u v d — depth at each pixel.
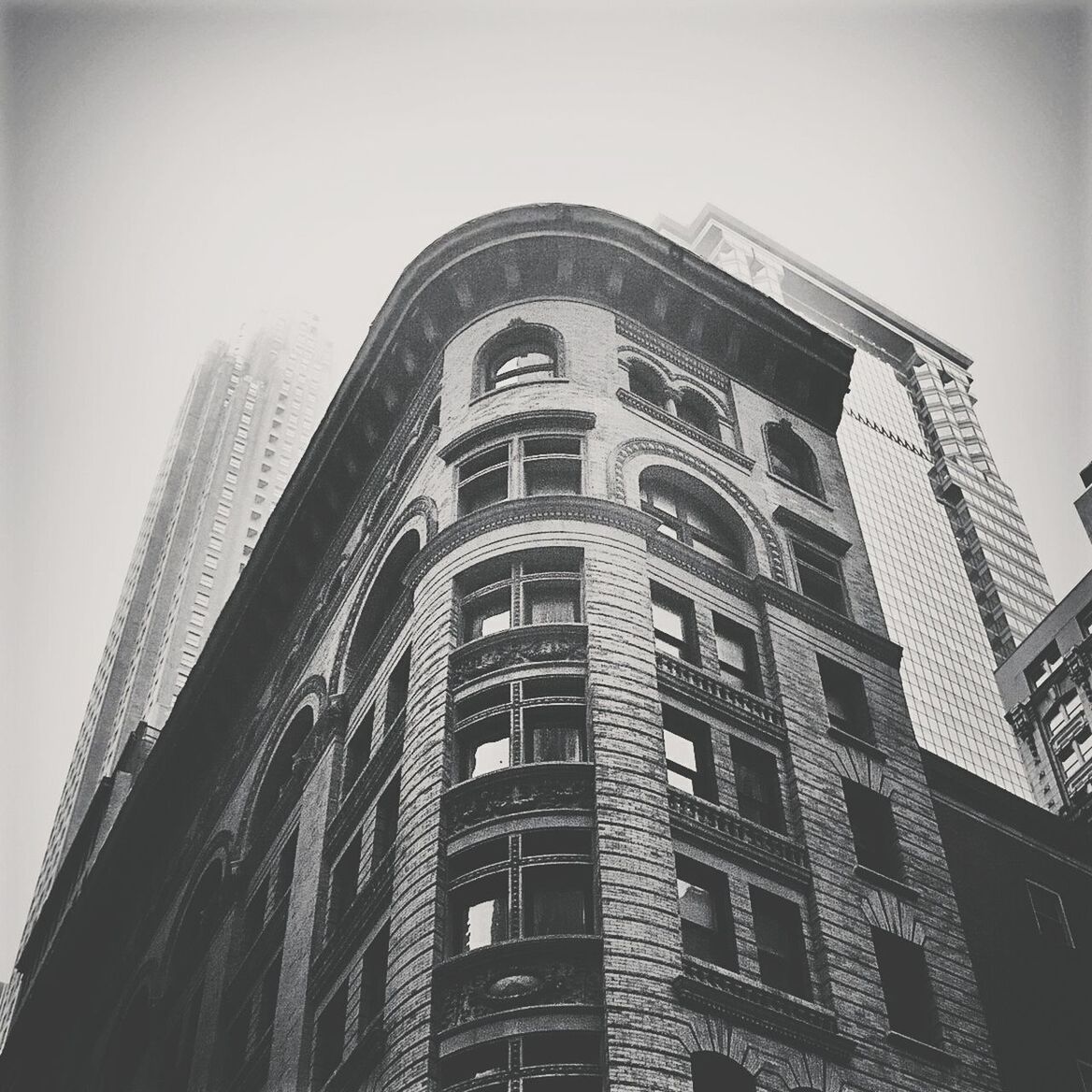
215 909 48.41
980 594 170.38
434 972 28.88
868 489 172.00
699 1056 27.58
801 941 31.84
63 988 68.38
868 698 39.91
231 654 58.47
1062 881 42.69
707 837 31.88
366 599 45.81
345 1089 30.75
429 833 31.77
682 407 46.25
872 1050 30.48
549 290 47.12
